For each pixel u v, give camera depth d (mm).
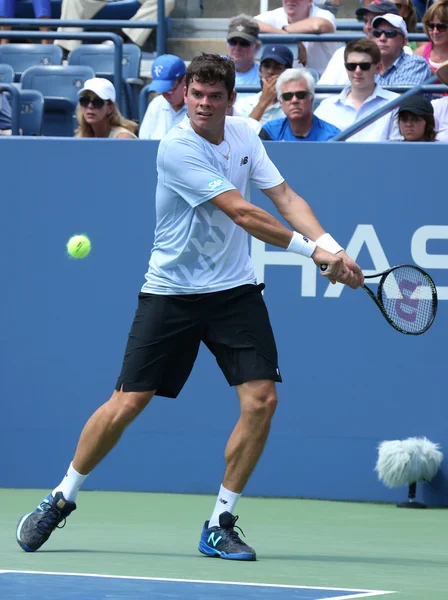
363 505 15977
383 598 8234
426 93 18328
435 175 16047
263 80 20609
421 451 15641
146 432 16656
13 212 16797
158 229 11078
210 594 8164
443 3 21266
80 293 16719
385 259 16156
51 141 16688
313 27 23797
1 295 16844
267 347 10898
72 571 9469
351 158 16156
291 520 14352
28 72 23938
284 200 11281
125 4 26594
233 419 16469
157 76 19453
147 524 13672
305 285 16250
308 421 16312
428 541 12664
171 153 10711
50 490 16781
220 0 28266
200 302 10875
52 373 16781
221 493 10914
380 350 16156
